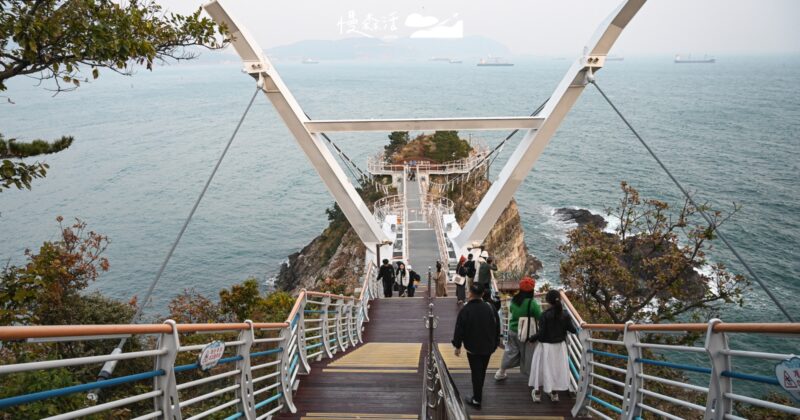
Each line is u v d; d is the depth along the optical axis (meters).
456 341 6.70
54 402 5.77
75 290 12.23
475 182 47.09
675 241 14.84
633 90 190.38
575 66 15.39
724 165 69.56
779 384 3.23
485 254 19.52
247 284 14.66
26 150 7.32
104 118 137.00
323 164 17.58
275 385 6.49
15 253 45.78
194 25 8.66
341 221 45.47
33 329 2.55
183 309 15.23
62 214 57.88
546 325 6.81
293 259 45.03
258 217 58.84
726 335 3.74
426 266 23.64
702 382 19.84
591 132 103.56
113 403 3.24
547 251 45.59
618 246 14.77
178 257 47.47
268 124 125.25
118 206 61.50
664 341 14.14
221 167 81.50
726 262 36.25
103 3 7.54
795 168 65.81
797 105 133.00
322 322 9.88
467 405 6.77
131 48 7.43
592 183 65.00
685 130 100.56
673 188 59.31
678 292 14.04
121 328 3.18
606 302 14.09
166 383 3.74
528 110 131.25
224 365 9.73
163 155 90.12
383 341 12.92
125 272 43.94
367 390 7.54
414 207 36.03
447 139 54.91
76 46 7.04
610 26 14.16
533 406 6.77
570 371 7.42
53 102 184.00
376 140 102.44
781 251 38.16
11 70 7.12
